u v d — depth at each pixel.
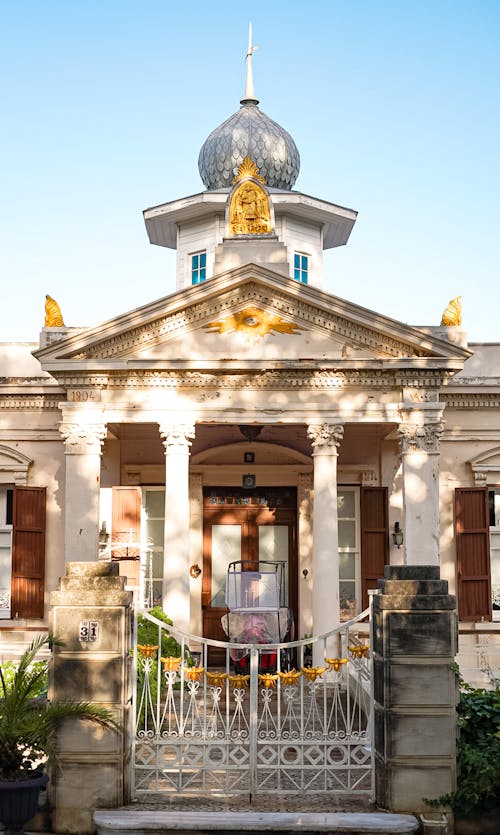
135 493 19.41
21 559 19.83
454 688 9.46
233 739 9.87
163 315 18.12
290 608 22.16
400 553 21.06
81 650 9.52
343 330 18.28
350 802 9.65
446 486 20.83
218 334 18.36
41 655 19.31
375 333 18.22
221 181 26.94
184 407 18.20
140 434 21.52
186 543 17.97
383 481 21.53
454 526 20.36
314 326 18.38
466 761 9.38
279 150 26.67
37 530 20.03
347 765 9.77
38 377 20.39
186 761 10.59
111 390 18.31
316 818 9.05
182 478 18.06
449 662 9.44
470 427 20.91
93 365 18.02
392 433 20.31
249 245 19.14
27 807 8.94
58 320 19.98
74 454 18.12
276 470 22.20
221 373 18.17
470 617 19.88
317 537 17.97
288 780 10.45
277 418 18.20
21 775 9.07
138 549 19.11
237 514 22.50
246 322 18.38
